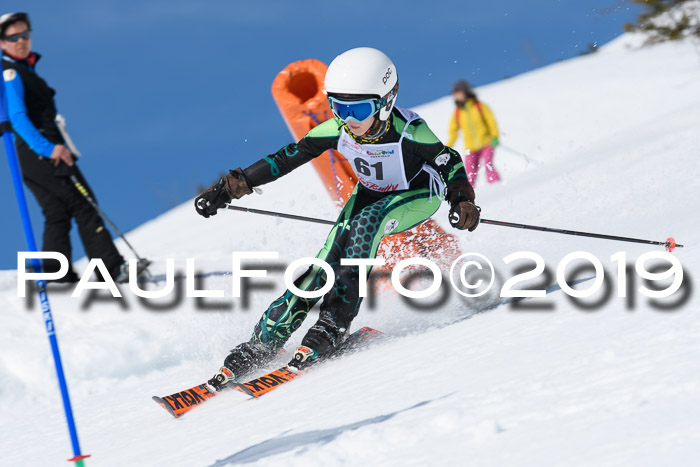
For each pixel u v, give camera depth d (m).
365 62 8.94
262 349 9.36
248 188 9.94
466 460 4.55
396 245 11.39
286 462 5.33
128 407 10.09
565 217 16.19
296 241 15.01
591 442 4.33
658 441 4.11
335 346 9.31
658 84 42.25
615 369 5.47
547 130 39.22
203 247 26.72
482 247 14.61
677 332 6.00
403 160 9.62
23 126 13.77
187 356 12.22
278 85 13.97
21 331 12.44
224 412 8.29
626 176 18.64
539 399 5.27
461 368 6.92
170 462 6.61
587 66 50.72
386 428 5.42
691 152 19.02
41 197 14.23
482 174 28.33
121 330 12.41
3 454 8.95
